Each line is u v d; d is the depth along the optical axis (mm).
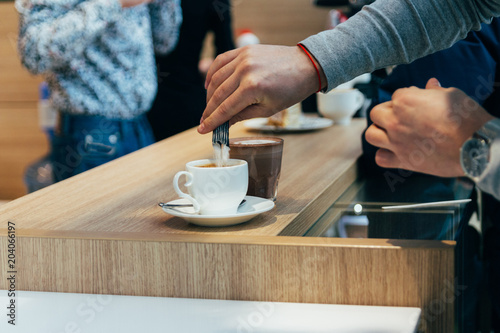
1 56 4113
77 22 1976
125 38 2129
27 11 2025
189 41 2562
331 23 2695
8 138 4223
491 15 878
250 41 3629
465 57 1300
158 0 2316
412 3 875
